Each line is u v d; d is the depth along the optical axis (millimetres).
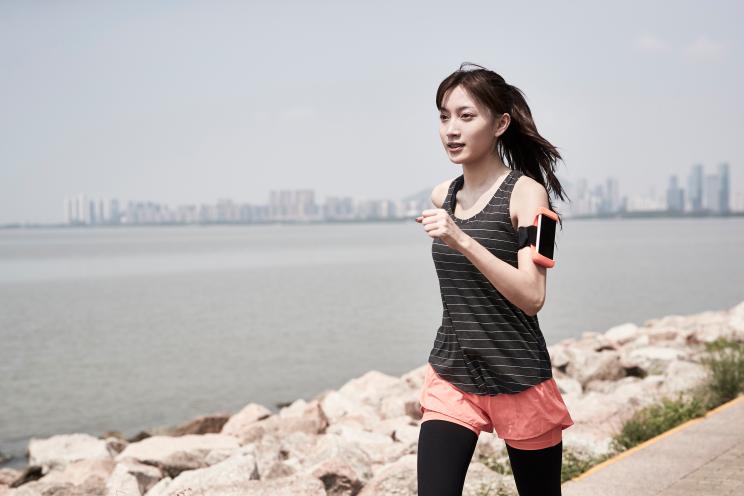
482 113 3154
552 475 3221
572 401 8133
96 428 13906
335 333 24703
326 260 85125
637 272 49750
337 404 10953
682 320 18328
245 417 10953
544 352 3191
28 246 194250
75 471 8047
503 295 3021
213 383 17469
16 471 9742
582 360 11297
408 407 10234
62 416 14805
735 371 8234
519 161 3332
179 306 36250
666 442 6020
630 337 15430
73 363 20797
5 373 19438
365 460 7086
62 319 31906
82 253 130750
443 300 3225
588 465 6133
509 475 6031
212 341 24047
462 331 3143
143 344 24031
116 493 6531
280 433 9617
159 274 65562
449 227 2855
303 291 42438
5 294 46906
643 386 9117
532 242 3025
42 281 59656
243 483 5145
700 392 8086
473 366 3148
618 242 116625
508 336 3105
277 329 26234
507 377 3100
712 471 5316
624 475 5305
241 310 33188
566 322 25453
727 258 67062
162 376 18484
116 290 48125
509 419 3127
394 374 17891
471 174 3264
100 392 16906
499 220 3111
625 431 6852
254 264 79688
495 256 3111
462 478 3145
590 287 38656
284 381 17469
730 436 6125
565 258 68812
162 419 14430
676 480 5176
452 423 3160
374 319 28141
